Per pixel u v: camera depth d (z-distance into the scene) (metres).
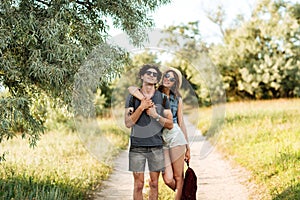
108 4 6.12
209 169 8.02
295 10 19.50
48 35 5.50
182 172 4.86
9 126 5.56
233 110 14.67
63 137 11.75
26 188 5.75
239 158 8.34
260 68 19.20
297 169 6.66
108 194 6.30
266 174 6.84
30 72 5.80
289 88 19.34
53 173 6.89
